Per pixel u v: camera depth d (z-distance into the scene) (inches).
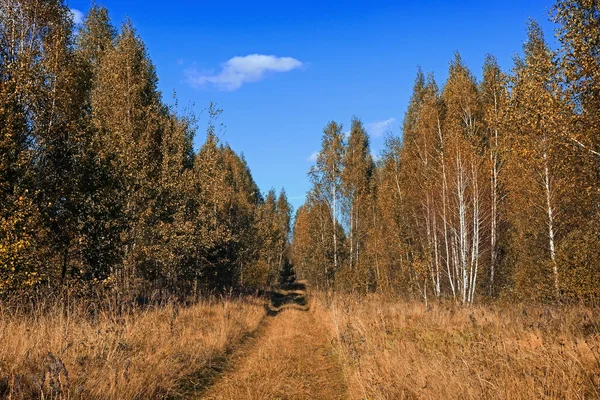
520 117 428.1
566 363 231.5
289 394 306.2
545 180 658.8
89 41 1009.5
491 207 911.7
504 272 896.9
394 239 1050.1
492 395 205.0
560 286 570.3
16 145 478.6
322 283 1212.5
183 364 344.8
